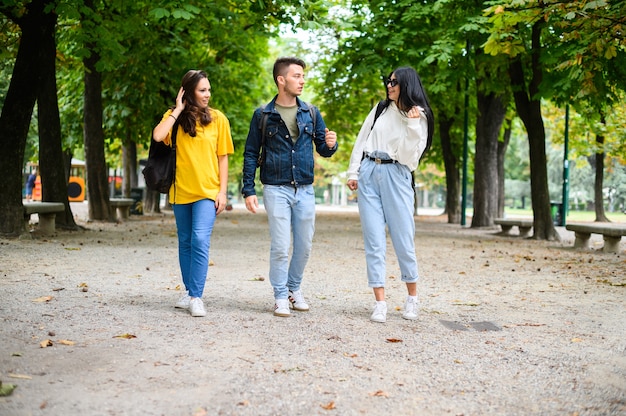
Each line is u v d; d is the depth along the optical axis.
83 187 32.59
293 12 11.80
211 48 18.50
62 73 21.00
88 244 10.85
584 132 29.61
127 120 19.88
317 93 24.16
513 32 9.39
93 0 12.55
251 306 5.60
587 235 13.12
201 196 5.14
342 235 15.67
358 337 4.51
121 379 3.37
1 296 5.57
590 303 6.29
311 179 5.27
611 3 8.38
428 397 3.23
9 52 12.94
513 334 4.77
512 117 25.22
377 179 5.18
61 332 4.35
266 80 27.14
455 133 25.45
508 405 3.13
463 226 21.83
